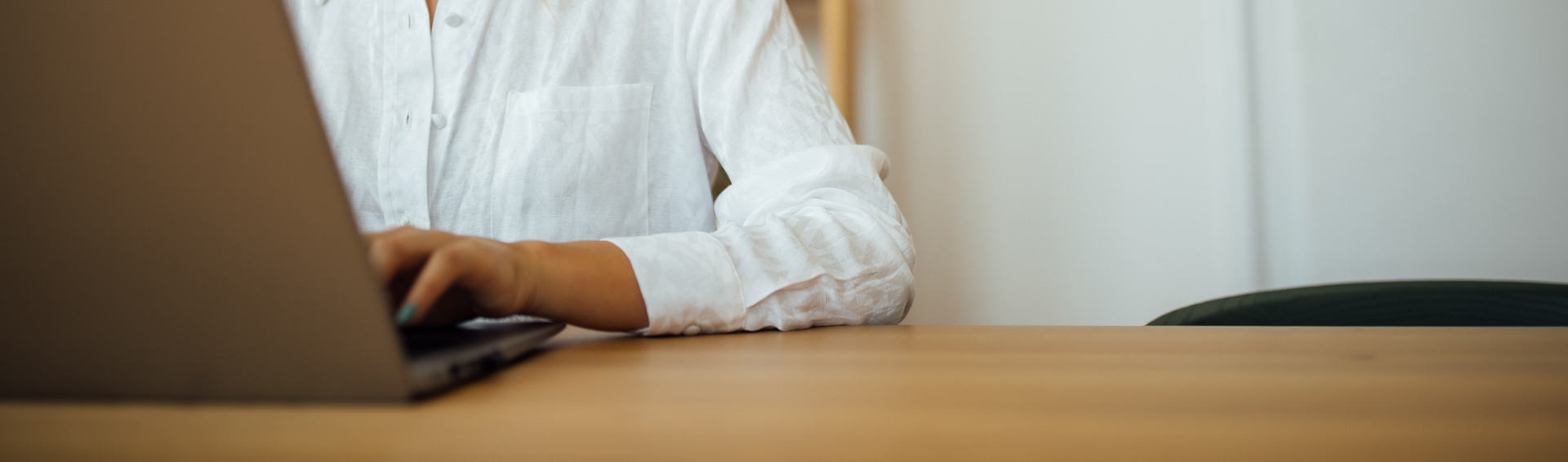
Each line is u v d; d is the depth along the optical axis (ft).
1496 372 0.89
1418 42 6.29
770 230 1.91
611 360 1.07
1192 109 6.48
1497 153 6.27
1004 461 0.50
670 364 1.01
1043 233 6.64
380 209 3.14
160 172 0.66
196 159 0.65
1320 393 0.74
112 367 0.68
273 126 0.64
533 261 1.42
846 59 6.16
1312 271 6.47
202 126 0.65
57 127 0.65
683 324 1.59
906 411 0.66
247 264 0.67
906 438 0.56
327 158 0.65
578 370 0.95
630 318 1.54
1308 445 0.53
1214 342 1.28
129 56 0.64
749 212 2.53
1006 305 6.68
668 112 3.30
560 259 1.49
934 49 6.69
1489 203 6.29
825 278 1.84
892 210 2.30
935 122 6.70
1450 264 6.34
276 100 0.64
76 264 0.67
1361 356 1.06
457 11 3.11
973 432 0.58
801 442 0.55
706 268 1.65
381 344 0.68
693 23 3.17
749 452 0.52
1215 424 0.60
